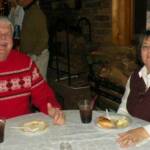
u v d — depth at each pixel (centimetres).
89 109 179
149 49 190
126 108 205
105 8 391
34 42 392
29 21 390
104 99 341
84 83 430
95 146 154
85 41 441
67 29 453
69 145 150
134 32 371
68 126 178
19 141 162
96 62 360
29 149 153
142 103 193
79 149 151
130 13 371
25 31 396
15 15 488
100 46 411
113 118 184
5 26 212
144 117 192
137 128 165
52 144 158
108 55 345
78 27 452
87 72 436
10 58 218
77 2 447
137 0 359
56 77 482
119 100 311
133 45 363
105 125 173
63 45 495
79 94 408
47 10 546
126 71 307
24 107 221
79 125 179
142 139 159
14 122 187
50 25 538
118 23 376
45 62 405
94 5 412
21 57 222
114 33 380
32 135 168
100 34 410
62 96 433
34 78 225
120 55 337
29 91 223
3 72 214
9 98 215
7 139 165
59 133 170
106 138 162
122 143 155
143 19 351
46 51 404
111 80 320
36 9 388
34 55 395
